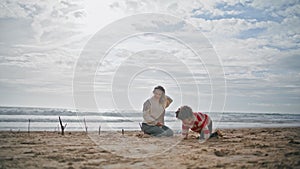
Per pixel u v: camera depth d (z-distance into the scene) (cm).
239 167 323
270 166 326
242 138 519
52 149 420
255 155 379
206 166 328
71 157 371
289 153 387
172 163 343
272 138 522
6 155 379
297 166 327
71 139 509
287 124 880
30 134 568
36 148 426
